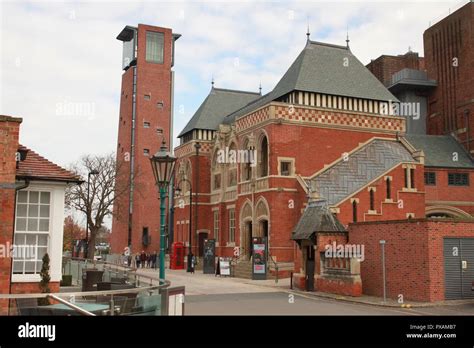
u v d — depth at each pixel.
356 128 41.66
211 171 52.22
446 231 23.20
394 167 35.91
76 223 82.56
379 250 25.56
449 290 22.97
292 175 39.12
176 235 56.62
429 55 55.62
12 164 15.39
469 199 44.84
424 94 55.56
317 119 40.44
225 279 36.69
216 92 57.94
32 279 17.03
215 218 50.38
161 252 15.71
